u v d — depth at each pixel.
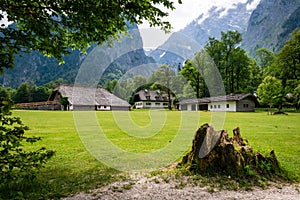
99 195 3.48
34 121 14.74
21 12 2.61
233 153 4.21
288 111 29.41
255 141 8.22
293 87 32.88
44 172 4.60
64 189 3.69
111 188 3.74
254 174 4.04
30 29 2.71
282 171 4.39
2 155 2.53
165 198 3.37
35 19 2.70
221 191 3.58
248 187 3.69
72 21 2.99
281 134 9.90
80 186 3.83
